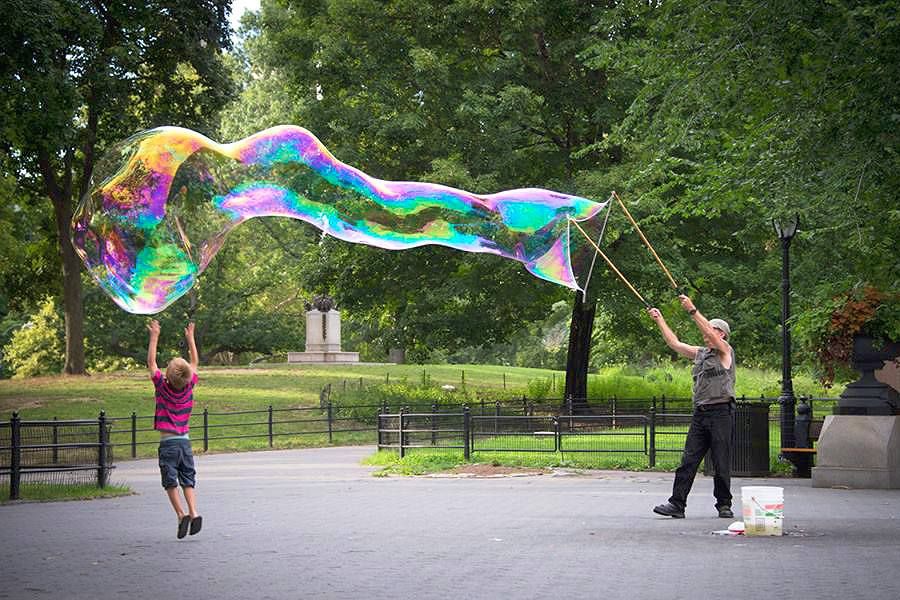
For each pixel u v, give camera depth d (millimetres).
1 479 20609
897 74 13336
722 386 11812
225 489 18203
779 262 33719
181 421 11000
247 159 13344
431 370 57469
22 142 41062
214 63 45438
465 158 34875
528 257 14469
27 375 69438
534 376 61000
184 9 43344
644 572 8258
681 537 10367
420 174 35250
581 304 36594
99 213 12594
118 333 66938
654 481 18406
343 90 37406
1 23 34438
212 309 69000
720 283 35719
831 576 8000
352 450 30031
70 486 18297
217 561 9359
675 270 33312
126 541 11062
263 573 8617
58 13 36031
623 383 41250
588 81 36000
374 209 14055
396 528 11680
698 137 17766
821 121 14383
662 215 20781
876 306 17766
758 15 14344
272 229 70875
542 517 12617
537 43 36500
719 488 12078
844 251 20172
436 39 36719
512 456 22188
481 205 14391
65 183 46969
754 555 9086
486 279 36406
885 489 16578
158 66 45344
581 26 35562
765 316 33719
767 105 15297
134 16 42125
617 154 36438
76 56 41188
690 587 7578
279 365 54812
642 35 32156
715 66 14969
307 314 59406
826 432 17047
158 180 12758
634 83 32906
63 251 47406
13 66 35781
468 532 11148
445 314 38625
